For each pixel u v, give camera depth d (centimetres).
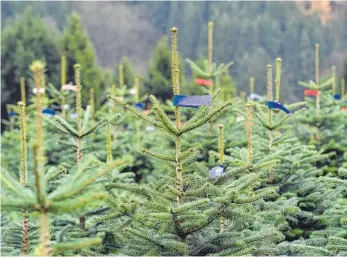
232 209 538
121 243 625
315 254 603
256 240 548
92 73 3117
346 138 1224
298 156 862
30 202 377
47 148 1287
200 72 1221
